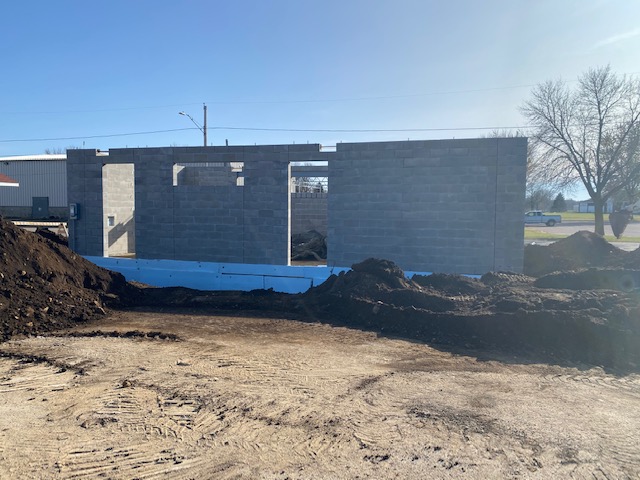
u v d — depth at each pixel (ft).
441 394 21.30
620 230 88.99
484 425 18.39
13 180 123.34
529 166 98.37
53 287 35.50
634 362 25.31
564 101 85.51
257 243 52.13
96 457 16.01
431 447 16.78
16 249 36.68
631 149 80.02
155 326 32.48
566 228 155.22
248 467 15.53
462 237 45.93
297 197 88.28
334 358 26.11
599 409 19.88
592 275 35.88
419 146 46.47
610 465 15.72
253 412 19.33
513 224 44.80
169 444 16.87
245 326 32.60
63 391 21.31
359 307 34.17
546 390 21.90
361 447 16.76
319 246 78.43
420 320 31.17
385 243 48.01
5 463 15.57
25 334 29.94
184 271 45.24
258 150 51.26
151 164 54.60
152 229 55.16
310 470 15.37
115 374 23.39
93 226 57.16
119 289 40.27
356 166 48.37
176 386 21.89
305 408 19.74
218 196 52.85
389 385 22.29
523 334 28.04
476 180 45.21
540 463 15.83
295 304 37.32
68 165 57.26
